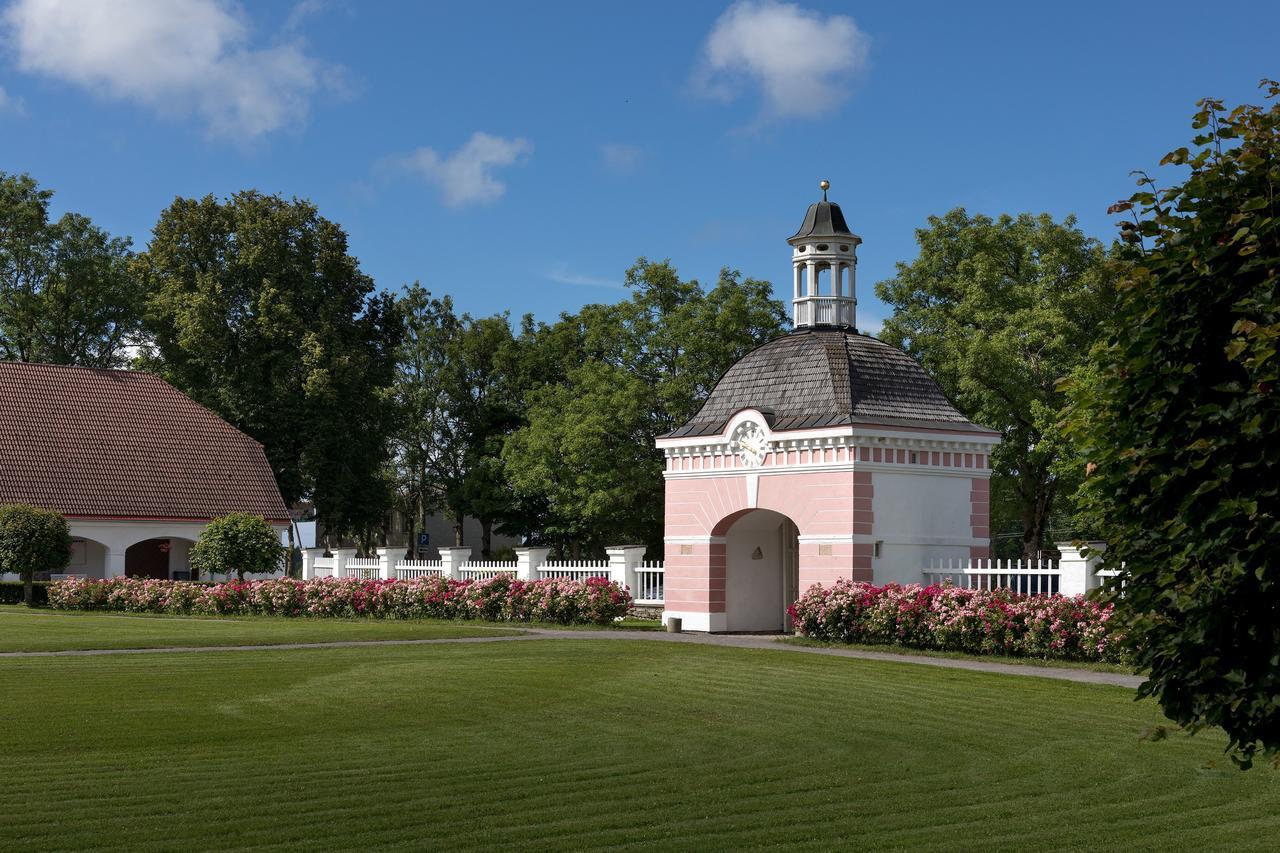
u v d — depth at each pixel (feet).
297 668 75.77
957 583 101.65
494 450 226.79
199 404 201.16
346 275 214.69
